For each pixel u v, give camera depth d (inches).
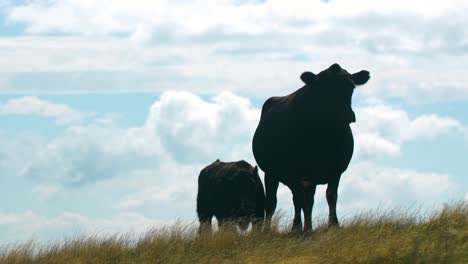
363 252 512.4
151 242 600.1
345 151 714.8
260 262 532.7
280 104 765.3
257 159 794.8
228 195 840.9
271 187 794.8
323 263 512.1
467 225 572.1
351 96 687.7
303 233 636.1
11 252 581.6
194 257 565.9
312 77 692.7
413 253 500.7
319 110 692.7
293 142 719.7
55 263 569.9
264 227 644.7
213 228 627.2
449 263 484.4
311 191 725.9
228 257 571.8
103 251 587.8
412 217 608.7
